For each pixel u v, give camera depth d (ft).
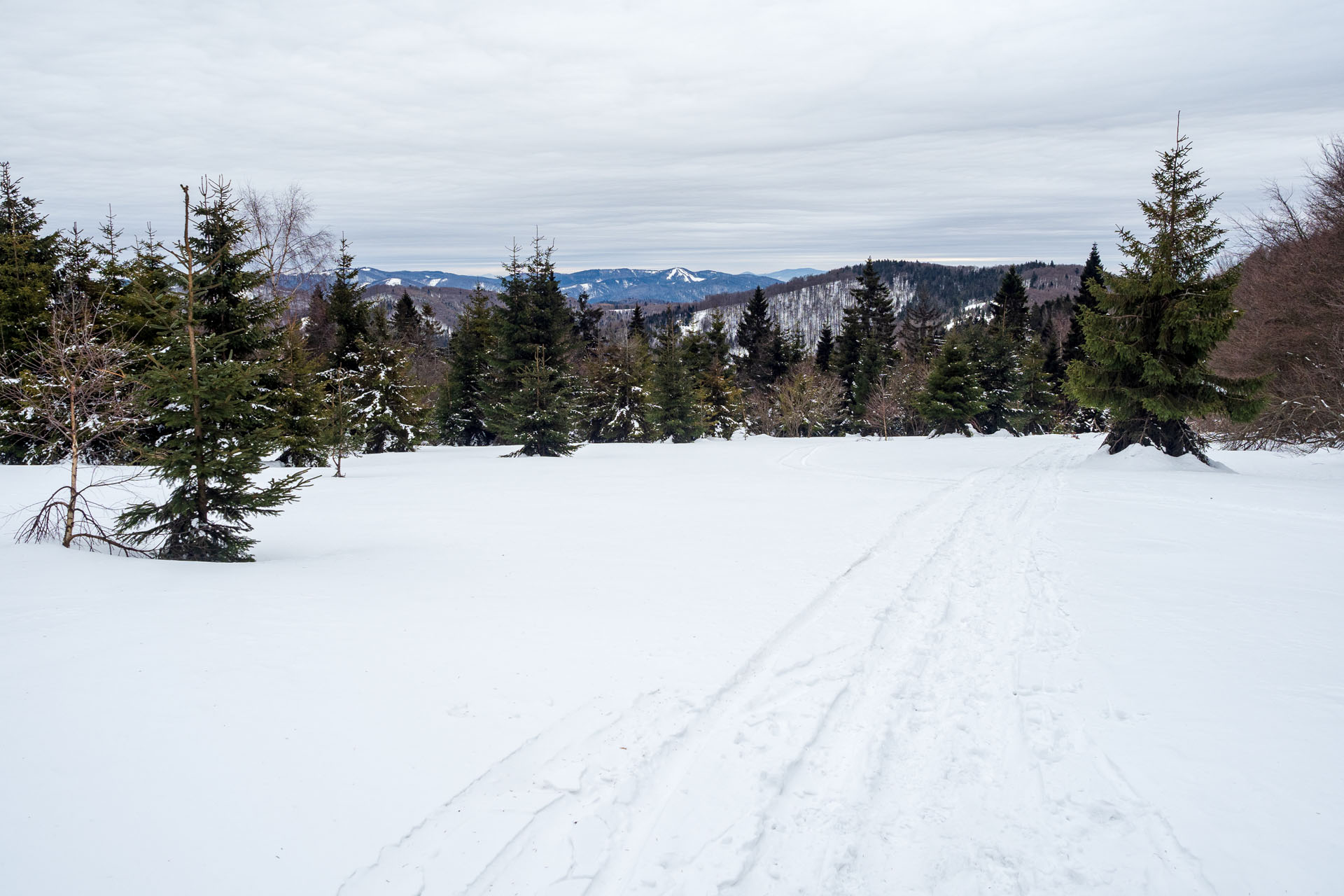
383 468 81.05
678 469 78.84
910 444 116.06
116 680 15.79
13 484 52.11
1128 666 18.61
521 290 112.98
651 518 43.88
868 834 11.79
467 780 12.67
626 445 127.24
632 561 31.50
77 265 82.17
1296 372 74.69
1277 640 20.33
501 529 39.99
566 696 16.48
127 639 18.48
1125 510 44.39
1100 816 12.09
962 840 11.61
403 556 32.37
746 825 11.85
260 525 41.27
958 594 25.94
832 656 19.66
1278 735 14.57
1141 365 67.77
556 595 25.46
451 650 19.29
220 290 65.10
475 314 138.51
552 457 97.60
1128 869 10.71
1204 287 65.82
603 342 204.64
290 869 10.05
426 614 22.61
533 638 20.48
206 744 13.28
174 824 10.87
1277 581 27.09
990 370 165.68
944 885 10.55
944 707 16.52
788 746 14.58
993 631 21.68
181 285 29.86
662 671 18.25
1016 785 13.17
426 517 44.39
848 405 201.77
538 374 98.84
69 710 14.26
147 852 10.20
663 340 153.79
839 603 24.77
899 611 23.88
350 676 17.02
